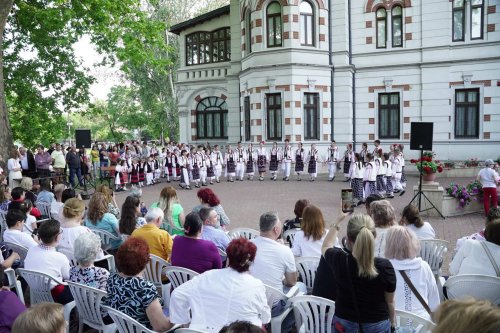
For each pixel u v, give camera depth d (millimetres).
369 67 24281
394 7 23922
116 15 19047
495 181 12953
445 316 2016
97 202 7703
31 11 19328
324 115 23250
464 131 23422
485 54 22562
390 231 4441
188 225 5391
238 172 22297
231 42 26906
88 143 17953
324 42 23031
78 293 4965
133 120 44812
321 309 4297
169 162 22688
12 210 6684
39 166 19031
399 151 18297
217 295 3873
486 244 4906
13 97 23078
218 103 29125
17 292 5879
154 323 4086
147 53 20156
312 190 18484
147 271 5945
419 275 4344
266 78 22641
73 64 22344
